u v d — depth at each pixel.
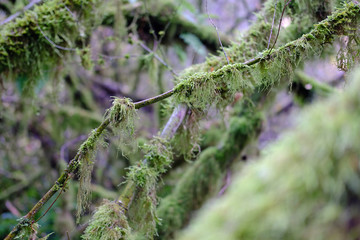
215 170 2.19
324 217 0.38
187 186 2.11
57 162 3.25
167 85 2.69
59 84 2.33
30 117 3.08
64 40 2.14
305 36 1.27
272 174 0.42
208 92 1.20
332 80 2.83
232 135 2.27
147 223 1.32
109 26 2.54
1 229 2.65
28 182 3.25
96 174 2.86
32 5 2.16
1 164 3.45
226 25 3.91
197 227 0.45
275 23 1.72
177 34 2.64
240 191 0.44
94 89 3.92
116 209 1.19
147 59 2.51
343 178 0.38
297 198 0.40
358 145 0.38
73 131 3.38
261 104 2.30
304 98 2.42
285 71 1.32
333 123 0.39
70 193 2.63
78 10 2.09
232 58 1.67
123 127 1.12
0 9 2.51
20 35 1.97
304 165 0.40
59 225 2.50
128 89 3.87
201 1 3.34
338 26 1.29
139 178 1.28
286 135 0.46
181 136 1.48
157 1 2.58
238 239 0.41
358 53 1.36
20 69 2.05
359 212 0.37
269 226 0.39
